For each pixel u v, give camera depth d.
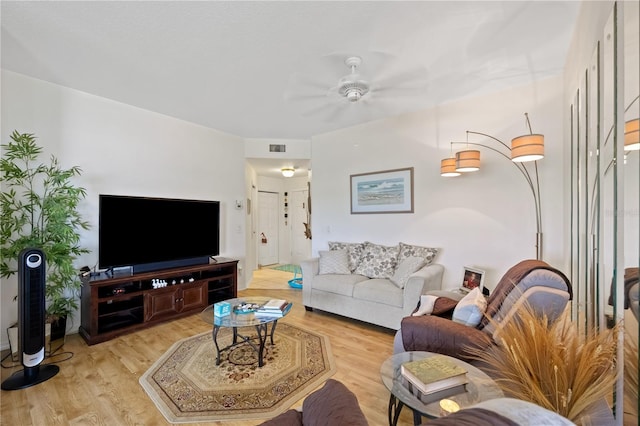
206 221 4.07
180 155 4.05
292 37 2.20
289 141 5.05
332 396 0.99
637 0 0.92
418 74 2.77
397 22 2.03
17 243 2.52
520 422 0.53
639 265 0.89
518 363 1.14
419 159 3.73
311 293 3.77
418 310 2.40
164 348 2.72
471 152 2.87
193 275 3.81
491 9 1.90
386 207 4.02
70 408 1.88
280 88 3.08
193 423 1.76
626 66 1.02
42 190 2.90
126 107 3.52
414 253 3.53
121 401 1.95
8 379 2.16
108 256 3.14
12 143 2.60
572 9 1.90
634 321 0.92
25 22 2.03
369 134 4.19
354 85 2.79
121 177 3.47
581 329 1.70
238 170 4.85
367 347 2.76
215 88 3.08
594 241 1.50
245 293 4.75
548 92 2.87
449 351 1.73
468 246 3.36
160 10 1.91
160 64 2.60
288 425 1.03
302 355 2.59
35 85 2.88
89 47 2.34
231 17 1.98
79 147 3.16
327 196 4.68
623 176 1.04
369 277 3.69
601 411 1.15
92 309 2.81
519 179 3.05
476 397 1.26
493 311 1.84
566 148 2.67
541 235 2.83
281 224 7.76
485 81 2.94
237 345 2.77
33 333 2.20
